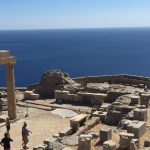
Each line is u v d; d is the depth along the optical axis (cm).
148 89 4116
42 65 15800
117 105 3272
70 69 14475
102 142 2394
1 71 14500
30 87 4541
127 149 2225
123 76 4581
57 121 3212
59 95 3925
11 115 3281
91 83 4541
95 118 2977
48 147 2241
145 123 2570
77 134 2597
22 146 2545
